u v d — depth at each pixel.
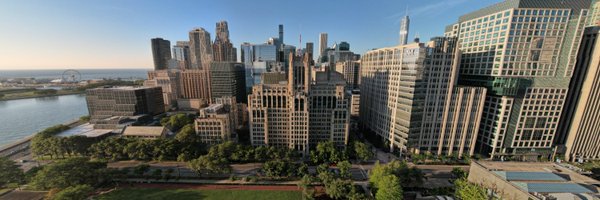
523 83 150.00
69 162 124.94
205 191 128.88
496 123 162.25
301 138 177.50
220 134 182.75
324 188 131.62
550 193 102.12
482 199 110.31
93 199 119.75
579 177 114.06
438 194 127.06
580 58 154.50
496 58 151.25
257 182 138.38
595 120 160.38
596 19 150.88
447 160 167.38
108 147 163.25
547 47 142.75
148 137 199.38
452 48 152.50
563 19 137.75
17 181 123.06
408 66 159.62
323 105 178.88
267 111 174.38
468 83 177.38
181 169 155.38
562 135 169.75
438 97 161.75
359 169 159.62
